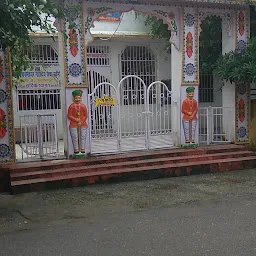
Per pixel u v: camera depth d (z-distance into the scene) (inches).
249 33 401.7
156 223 221.3
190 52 377.1
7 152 323.6
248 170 366.9
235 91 399.9
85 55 341.4
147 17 493.0
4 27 225.9
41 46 491.8
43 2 223.5
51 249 186.5
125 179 327.0
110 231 209.8
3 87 320.2
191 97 378.3
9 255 181.0
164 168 339.3
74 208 257.1
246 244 185.5
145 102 371.2
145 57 525.0
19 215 245.6
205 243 188.2
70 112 337.7
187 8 373.1
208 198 274.1
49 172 311.0
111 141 376.2
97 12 343.9
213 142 405.4
